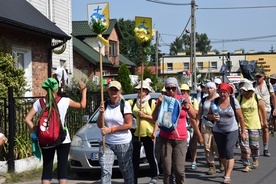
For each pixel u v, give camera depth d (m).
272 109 12.66
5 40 12.70
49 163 5.78
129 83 26.72
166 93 6.32
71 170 9.16
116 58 36.84
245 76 17.50
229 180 7.65
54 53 17.58
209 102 8.46
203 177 8.42
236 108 7.73
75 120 11.35
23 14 13.73
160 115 6.18
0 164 8.34
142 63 6.95
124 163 6.30
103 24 6.24
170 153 6.27
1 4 13.34
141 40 6.82
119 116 6.16
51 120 5.63
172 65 74.94
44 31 13.60
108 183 6.20
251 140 8.98
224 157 7.72
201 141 7.32
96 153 8.10
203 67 73.44
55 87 5.74
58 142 5.64
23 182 7.95
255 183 7.75
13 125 8.51
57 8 19.20
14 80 11.52
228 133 7.60
